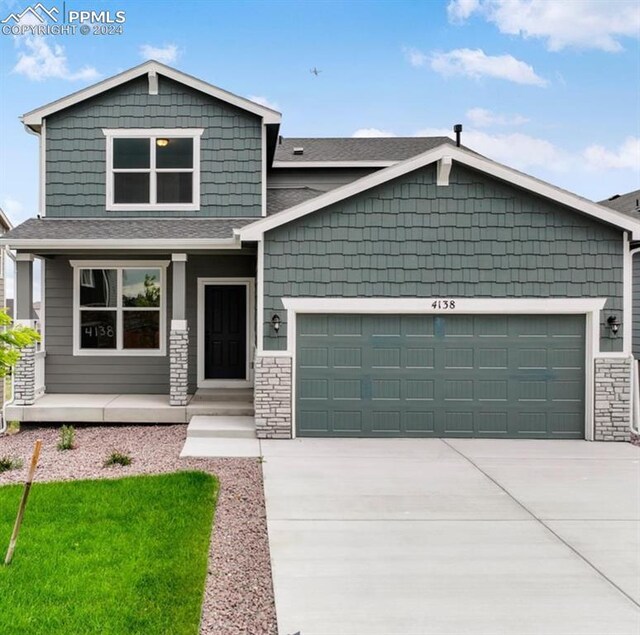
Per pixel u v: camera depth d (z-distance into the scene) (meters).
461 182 8.82
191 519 5.23
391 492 6.25
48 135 10.87
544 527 5.30
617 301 8.86
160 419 9.77
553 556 4.68
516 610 3.85
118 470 6.96
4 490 5.98
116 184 11.00
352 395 8.95
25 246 9.31
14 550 4.36
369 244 8.83
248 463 7.36
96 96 10.90
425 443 8.60
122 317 11.20
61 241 9.32
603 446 8.50
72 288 11.12
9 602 3.74
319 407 8.94
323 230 8.82
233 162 11.05
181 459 7.54
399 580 4.24
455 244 8.84
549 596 4.04
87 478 6.57
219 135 11.04
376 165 13.59
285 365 8.83
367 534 5.09
